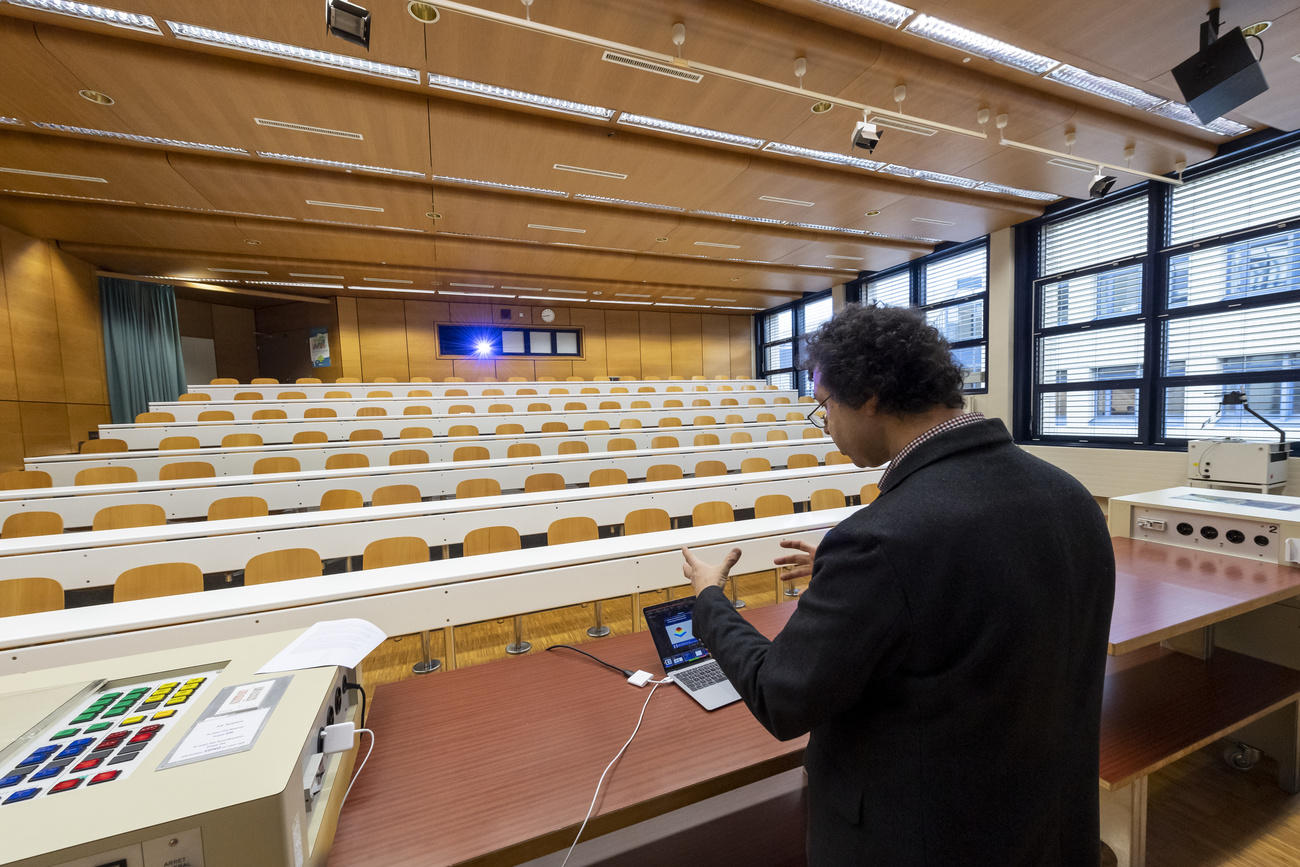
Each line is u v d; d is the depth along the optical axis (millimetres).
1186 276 4773
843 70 3168
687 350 11484
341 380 9258
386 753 1014
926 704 564
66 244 6281
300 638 1016
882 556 552
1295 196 4145
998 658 547
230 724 729
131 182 4578
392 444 4844
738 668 686
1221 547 1850
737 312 11711
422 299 9727
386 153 4160
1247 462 3848
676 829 1399
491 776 948
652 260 7387
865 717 630
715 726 1088
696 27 2824
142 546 2500
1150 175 4266
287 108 3504
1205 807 1626
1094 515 651
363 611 1790
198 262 6957
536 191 5012
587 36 2555
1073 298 5641
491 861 790
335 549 2783
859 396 671
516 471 4277
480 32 2812
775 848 1346
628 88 3318
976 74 3299
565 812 863
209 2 2604
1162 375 4961
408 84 3389
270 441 5305
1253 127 4074
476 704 1178
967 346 6895
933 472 617
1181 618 1326
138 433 5094
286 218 5684
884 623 546
